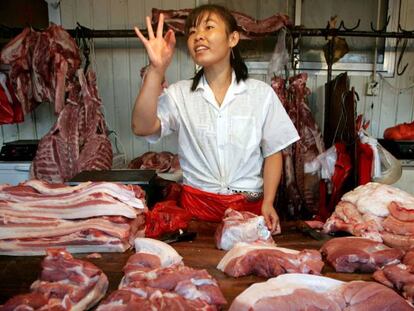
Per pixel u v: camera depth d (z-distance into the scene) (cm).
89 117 297
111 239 153
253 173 209
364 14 355
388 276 126
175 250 151
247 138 202
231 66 206
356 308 109
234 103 202
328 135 328
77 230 154
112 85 373
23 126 379
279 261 131
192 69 367
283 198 310
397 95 363
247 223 156
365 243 145
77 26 335
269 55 363
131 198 168
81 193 166
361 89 364
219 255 152
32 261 148
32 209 163
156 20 317
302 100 303
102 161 289
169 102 204
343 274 137
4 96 311
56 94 292
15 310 106
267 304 105
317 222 188
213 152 202
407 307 109
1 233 154
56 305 110
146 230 171
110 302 107
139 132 185
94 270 121
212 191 204
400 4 347
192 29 187
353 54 361
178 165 323
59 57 292
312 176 300
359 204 175
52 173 282
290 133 209
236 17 304
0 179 311
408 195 178
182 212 180
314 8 357
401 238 155
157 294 108
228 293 124
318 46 358
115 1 359
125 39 363
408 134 309
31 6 362
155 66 163
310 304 108
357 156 243
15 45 296
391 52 355
